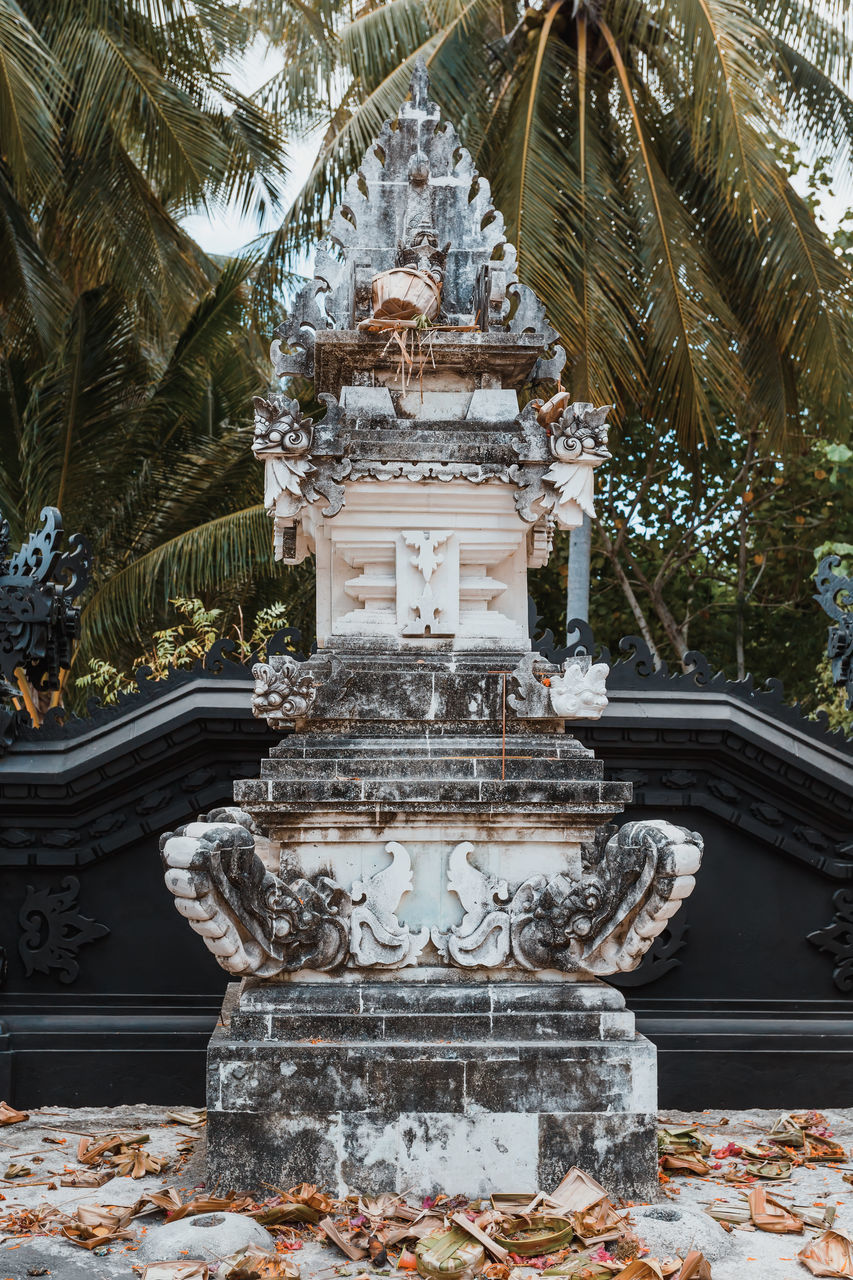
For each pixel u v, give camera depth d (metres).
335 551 4.65
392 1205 3.80
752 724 6.05
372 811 4.18
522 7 12.26
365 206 4.98
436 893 4.25
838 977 5.97
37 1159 4.56
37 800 5.78
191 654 11.12
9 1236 3.65
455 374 4.71
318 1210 3.74
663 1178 4.33
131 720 6.01
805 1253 3.49
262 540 11.94
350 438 4.53
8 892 5.83
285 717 4.37
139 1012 5.77
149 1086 5.58
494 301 4.75
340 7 12.66
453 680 4.46
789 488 16.45
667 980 5.97
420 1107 3.95
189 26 13.07
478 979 4.18
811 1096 5.75
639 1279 3.26
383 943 4.16
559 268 10.45
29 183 12.04
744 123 10.53
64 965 5.76
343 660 4.48
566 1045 4.02
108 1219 3.68
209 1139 3.91
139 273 13.41
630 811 6.07
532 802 4.21
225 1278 3.25
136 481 12.83
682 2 10.75
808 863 6.02
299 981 4.15
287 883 4.19
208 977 5.85
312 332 4.88
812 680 16.61
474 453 4.55
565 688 4.45
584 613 12.66
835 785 5.91
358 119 11.35
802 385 11.96
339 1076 3.95
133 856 5.92
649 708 6.05
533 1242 3.47
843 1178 4.41
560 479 4.50
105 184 12.96
